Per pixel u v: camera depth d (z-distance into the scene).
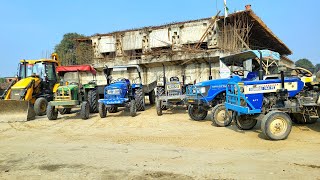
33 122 11.35
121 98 11.38
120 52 26.22
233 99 7.72
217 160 5.22
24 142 7.67
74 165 5.27
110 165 5.17
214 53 19.25
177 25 23.42
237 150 5.91
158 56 21.36
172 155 5.69
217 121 8.70
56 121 11.41
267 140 6.66
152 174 4.57
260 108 7.28
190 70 21.02
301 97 7.61
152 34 24.62
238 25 21.05
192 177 4.36
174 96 11.38
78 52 28.12
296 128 7.98
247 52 8.46
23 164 5.48
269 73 9.32
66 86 11.95
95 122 10.74
